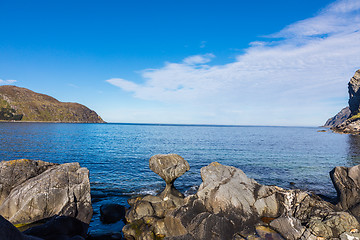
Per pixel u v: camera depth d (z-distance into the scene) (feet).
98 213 47.11
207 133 416.05
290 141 253.03
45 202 38.63
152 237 35.53
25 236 23.79
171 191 49.29
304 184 72.90
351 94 520.42
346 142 244.63
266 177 81.61
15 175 43.60
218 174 46.42
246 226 35.37
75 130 395.75
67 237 33.27
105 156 122.11
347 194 41.73
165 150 153.28
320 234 31.65
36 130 334.44
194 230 33.58
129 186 67.51
